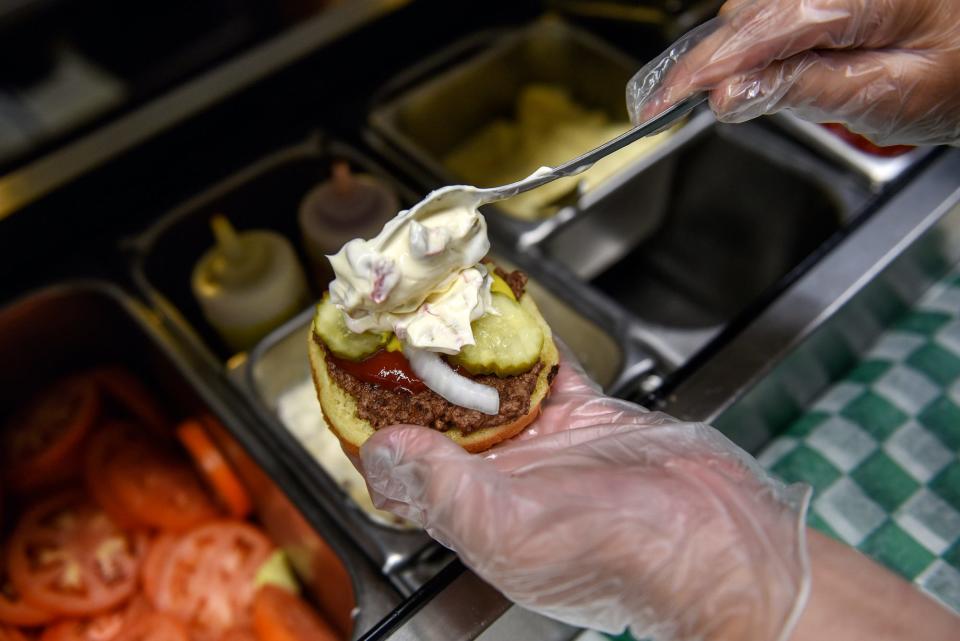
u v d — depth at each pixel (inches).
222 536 18.4
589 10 24.1
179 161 21.1
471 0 24.3
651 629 12.1
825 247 17.6
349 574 14.7
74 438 19.1
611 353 17.5
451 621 13.2
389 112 22.2
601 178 21.6
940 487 16.2
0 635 17.4
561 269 18.7
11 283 19.1
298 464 16.1
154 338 18.2
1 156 20.4
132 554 18.6
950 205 18.0
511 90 24.6
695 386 15.8
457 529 11.9
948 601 14.9
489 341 12.8
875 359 18.3
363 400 13.2
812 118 16.0
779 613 10.8
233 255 19.0
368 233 19.5
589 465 12.6
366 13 22.3
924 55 15.0
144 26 23.1
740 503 11.9
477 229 12.6
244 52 22.1
